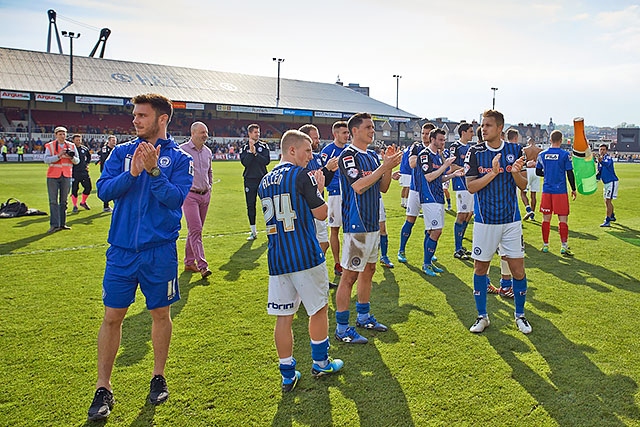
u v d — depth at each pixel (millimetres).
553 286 5734
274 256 3387
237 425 2930
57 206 9164
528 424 2934
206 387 3367
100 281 5844
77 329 4355
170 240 3229
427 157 6297
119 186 3049
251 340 4145
